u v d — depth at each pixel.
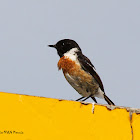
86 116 8.38
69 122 8.21
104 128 8.41
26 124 7.89
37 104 8.09
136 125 8.61
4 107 7.88
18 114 7.91
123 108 8.66
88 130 8.29
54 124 8.09
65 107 8.27
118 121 8.56
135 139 8.52
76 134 8.17
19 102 7.99
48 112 8.12
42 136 7.92
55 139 8.00
